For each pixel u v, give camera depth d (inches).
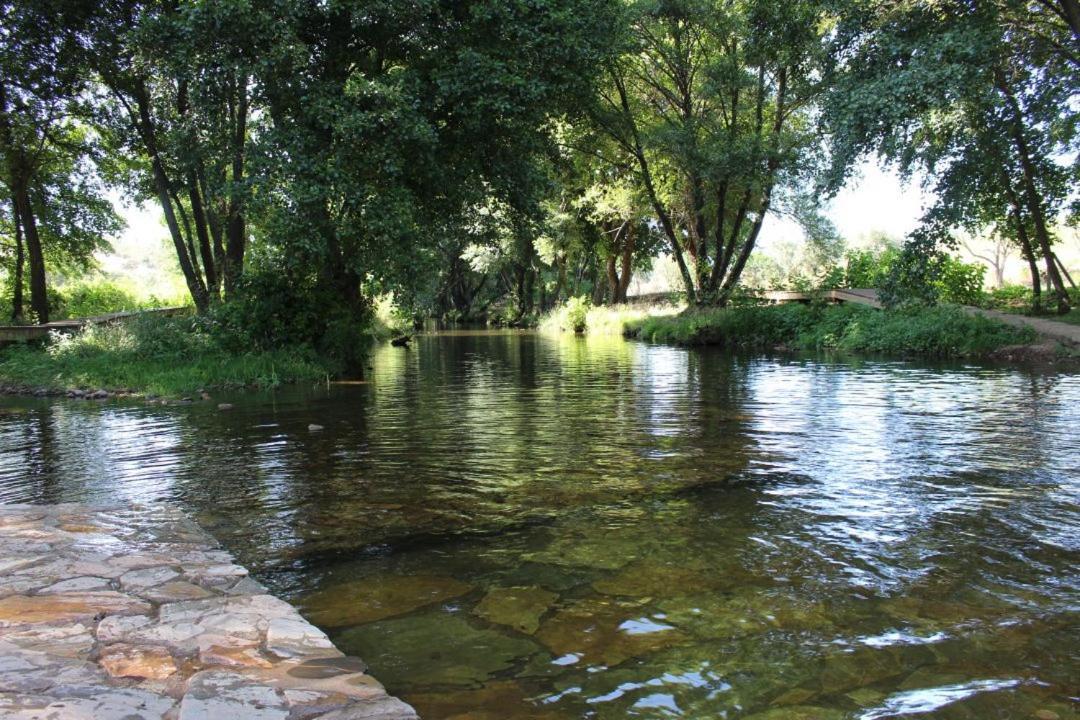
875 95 511.8
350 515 207.9
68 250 1101.7
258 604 138.4
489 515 206.1
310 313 669.9
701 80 1020.5
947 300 888.3
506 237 854.5
